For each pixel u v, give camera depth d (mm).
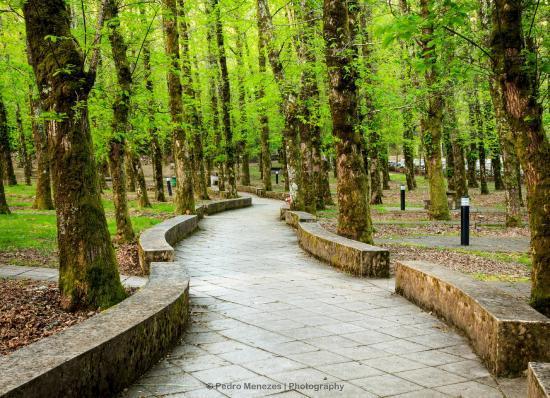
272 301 7527
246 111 24594
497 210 22438
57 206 6652
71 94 6477
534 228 5602
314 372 4652
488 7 9211
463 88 18781
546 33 7105
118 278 6875
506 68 5656
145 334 4754
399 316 6723
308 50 15602
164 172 47594
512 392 4230
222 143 27422
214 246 13430
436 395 4156
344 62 10977
